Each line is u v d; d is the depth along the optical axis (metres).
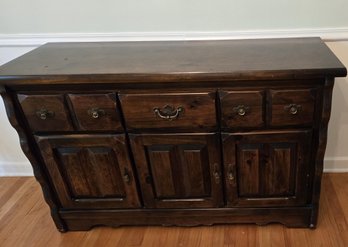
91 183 1.43
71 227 1.58
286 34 1.50
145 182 1.40
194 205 1.45
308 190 1.37
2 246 1.55
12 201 1.84
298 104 1.16
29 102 1.24
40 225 1.66
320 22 1.47
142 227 1.59
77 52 1.45
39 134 1.32
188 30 1.55
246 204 1.43
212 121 1.22
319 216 1.54
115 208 1.50
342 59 1.54
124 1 1.52
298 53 1.26
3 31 1.64
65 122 1.27
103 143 1.32
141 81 1.14
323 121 1.18
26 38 1.65
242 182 1.37
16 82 1.17
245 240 1.47
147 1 1.51
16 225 1.67
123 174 1.38
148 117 1.23
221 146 1.29
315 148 1.26
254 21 1.50
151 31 1.58
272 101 1.16
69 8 1.56
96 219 1.55
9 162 2.02
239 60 1.22
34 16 1.59
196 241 1.49
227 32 1.53
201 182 1.38
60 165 1.40
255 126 1.22
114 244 1.51
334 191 1.69
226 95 1.16
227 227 1.54
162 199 1.45
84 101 1.22
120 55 1.38
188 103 1.19
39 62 1.32
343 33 1.47
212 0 1.48
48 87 1.21
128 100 1.20
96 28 1.59
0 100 1.79
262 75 1.09
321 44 1.36
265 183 1.36
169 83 1.16
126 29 1.58
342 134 1.72
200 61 1.24
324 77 1.10
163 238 1.52
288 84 1.14
